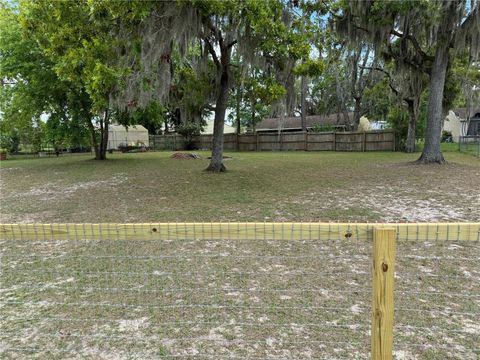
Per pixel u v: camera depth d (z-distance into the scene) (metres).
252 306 2.66
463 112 30.72
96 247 4.07
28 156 22.75
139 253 3.84
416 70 12.84
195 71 10.51
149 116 16.44
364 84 22.27
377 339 1.65
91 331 2.40
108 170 12.59
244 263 3.50
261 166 12.73
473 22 9.99
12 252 3.99
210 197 6.97
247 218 5.27
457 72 14.88
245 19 7.52
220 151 11.23
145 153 23.83
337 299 2.74
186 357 2.10
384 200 6.32
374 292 1.64
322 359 2.04
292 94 10.14
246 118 34.66
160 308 2.66
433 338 2.21
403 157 15.49
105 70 7.07
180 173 11.07
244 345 2.19
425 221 4.91
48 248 4.10
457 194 6.64
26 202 7.08
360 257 3.59
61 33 7.31
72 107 15.44
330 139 23.25
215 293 2.88
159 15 7.37
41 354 2.17
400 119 19.77
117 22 7.47
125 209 6.14
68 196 7.62
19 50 13.45
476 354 2.06
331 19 12.11
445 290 2.85
